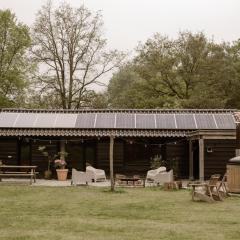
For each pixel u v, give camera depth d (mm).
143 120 29891
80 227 11461
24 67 42344
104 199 17297
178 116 30281
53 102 44312
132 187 22328
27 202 16406
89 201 16688
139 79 49781
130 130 28969
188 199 17359
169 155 30172
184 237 10266
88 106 44906
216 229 11273
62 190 20594
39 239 9977
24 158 30234
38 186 22656
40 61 43781
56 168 28859
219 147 29297
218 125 28984
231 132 24781
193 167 29469
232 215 13570
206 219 12836
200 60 45906
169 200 17031
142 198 17641
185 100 44125
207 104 44062
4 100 40719
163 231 10961
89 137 29484
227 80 48312
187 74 46375
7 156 30125
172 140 29969
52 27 43875
